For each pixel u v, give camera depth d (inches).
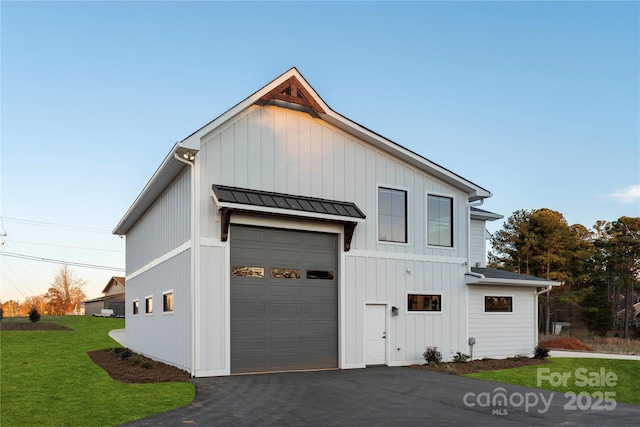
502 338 722.8
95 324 1434.5
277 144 563.5
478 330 700.7
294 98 567.2
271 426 310.3
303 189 575.5
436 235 681.0
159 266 644.7
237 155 535.5
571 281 1707.7
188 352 501.0
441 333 663.8
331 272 590.2
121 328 1339.8
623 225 1951.3
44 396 391.5
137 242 827.4
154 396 391.9
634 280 1918.1
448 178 687.7
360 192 618.8
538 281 743.1
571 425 339.3
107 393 402.3
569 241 1724.9
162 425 308.8
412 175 666.2
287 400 389.7
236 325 518.3
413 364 631.2
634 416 374.0
